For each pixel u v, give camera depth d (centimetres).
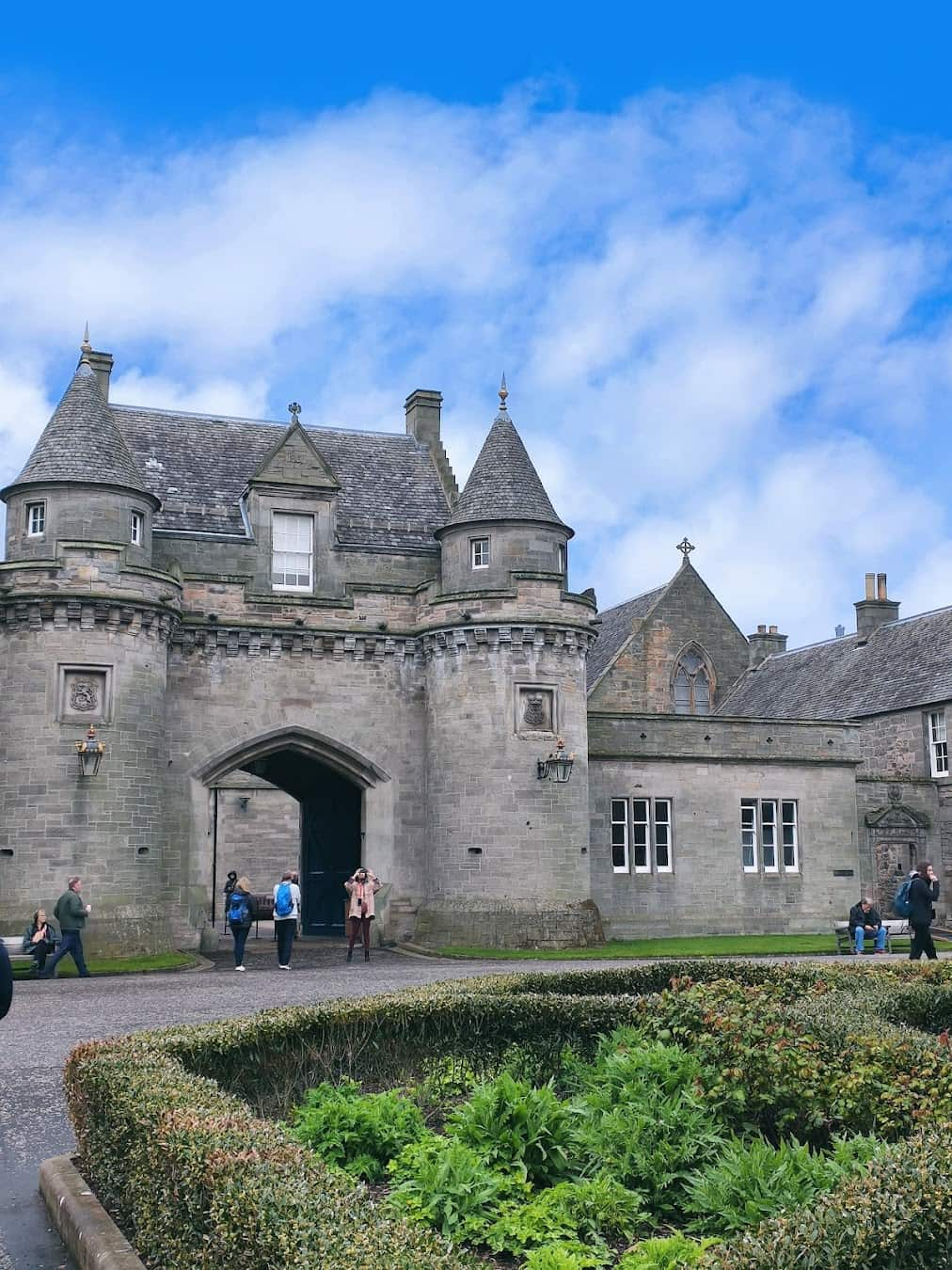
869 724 4297
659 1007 1039
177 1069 809
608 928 3303
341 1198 551
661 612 4834
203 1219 591
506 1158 792
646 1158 779
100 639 2683
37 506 2802
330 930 3503
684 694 4850
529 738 2966
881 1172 551
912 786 3897
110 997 1867
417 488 3516
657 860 3394
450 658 3034
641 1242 657
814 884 3547
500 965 2433
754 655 5241
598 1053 1018
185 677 2938
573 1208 726
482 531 3119
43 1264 721
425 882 3056
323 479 3200
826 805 3603
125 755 2684
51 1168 843
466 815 2956
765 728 3553
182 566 3047
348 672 3073
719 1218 704
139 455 3212
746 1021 909
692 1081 877
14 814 2616
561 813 2967
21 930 2566
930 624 4366
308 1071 1027
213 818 4100
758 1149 735
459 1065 1091
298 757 3331
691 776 3459
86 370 2952
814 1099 818
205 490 3216
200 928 2878
